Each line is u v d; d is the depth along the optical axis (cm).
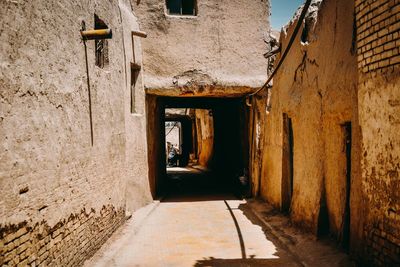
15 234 363
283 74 862
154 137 1184
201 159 2419
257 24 1103
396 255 400
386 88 416
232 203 1092
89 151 591
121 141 800
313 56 681
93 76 616
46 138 436
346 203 565
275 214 859
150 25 1066
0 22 348
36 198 408
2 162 346
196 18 1081
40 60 425
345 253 541
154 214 950
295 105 764
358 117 496
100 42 705
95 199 616
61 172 478
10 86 363
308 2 562
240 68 1095
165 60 1071
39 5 424
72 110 521
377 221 438
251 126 1141
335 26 589
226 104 1623
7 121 357
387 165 417
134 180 952
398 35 393
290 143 857
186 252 639
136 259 606
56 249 458
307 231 662
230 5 1093
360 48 474
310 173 678
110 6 733
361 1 468
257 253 625
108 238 689
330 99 599
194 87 1075
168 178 1789
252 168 1120
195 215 932
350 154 566
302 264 542
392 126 406
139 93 1020
